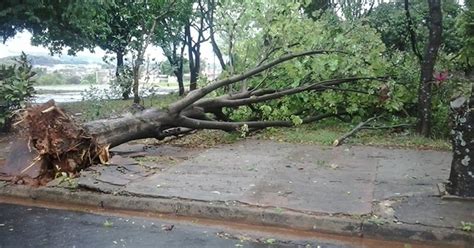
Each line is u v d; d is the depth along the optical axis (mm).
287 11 9547
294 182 5832
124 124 7125
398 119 9781
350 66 9547
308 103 10258
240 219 4922
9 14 11000
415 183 5707
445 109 8867
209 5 17031
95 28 13547
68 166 6219
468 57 8992
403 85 9758
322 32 9836
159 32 16312
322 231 4633
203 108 8656
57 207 5555
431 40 8586
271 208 4910
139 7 15492
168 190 5539
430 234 4305
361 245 4379
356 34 9781
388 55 10906
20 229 4789
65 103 13477
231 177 6102
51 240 4477
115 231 4723
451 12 12219
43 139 6074
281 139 8844
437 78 8852
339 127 10031
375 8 16250
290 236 4605
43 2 11281
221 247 4305
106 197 5473
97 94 14086
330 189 5512
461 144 5000
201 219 5066
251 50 9984
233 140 8859
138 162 6844
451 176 5105
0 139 8883
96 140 6582
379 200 5078
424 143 8195
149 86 14094
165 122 7777
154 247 4293
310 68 9789
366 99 9984
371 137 8859
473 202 4926
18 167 6195
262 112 10016
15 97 9195
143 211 5297
